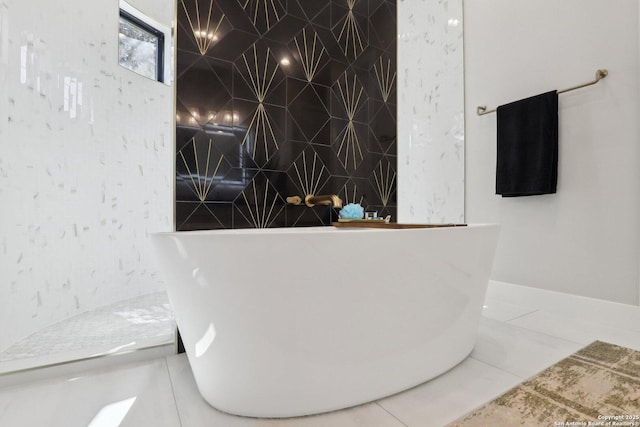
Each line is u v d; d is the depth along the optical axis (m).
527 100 2.11
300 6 2.16
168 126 1.70
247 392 1.03
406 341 1.17
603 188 1.87
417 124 2.76
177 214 1.69
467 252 1.30
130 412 1.08
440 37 2.76
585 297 1.94
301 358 1.03
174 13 1.69
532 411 1.03
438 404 1.10
